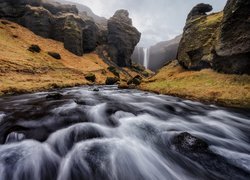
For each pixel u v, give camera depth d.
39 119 8.22
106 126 7.48
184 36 26.52
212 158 5.34
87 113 9.12
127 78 59.56
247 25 13.55
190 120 9.12
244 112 10.81
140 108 10.92
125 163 5.02
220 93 13.05
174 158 5.33
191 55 22.75
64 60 45.78
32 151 5.40
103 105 11.07
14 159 4.98
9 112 9.49
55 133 6.65
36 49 39.84
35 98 14.36
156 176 4.61
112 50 76.00
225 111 10.90
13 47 34.78
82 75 38.84
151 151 5.66
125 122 7.98
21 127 7.22
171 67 28.30
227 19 15.12
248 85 12.67
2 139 6.26
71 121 7.96
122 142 6.11
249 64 13.80
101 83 38.56
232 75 15.03
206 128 8.11
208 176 4.62
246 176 4.62
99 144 5.91
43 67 30.22
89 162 4.99
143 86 22.86
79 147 5.72
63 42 58.69
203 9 30.53
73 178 4.50
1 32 41.22
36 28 53.94
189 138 5.98
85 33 68.19
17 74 22.80
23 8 54.66
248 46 13.52
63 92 19.16
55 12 65.31
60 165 4.93
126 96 15.97
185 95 15.12
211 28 21.50
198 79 17.45
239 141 6.97
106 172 4.66
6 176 4.43
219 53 16.09
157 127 7.62
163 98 15.03
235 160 5.37
